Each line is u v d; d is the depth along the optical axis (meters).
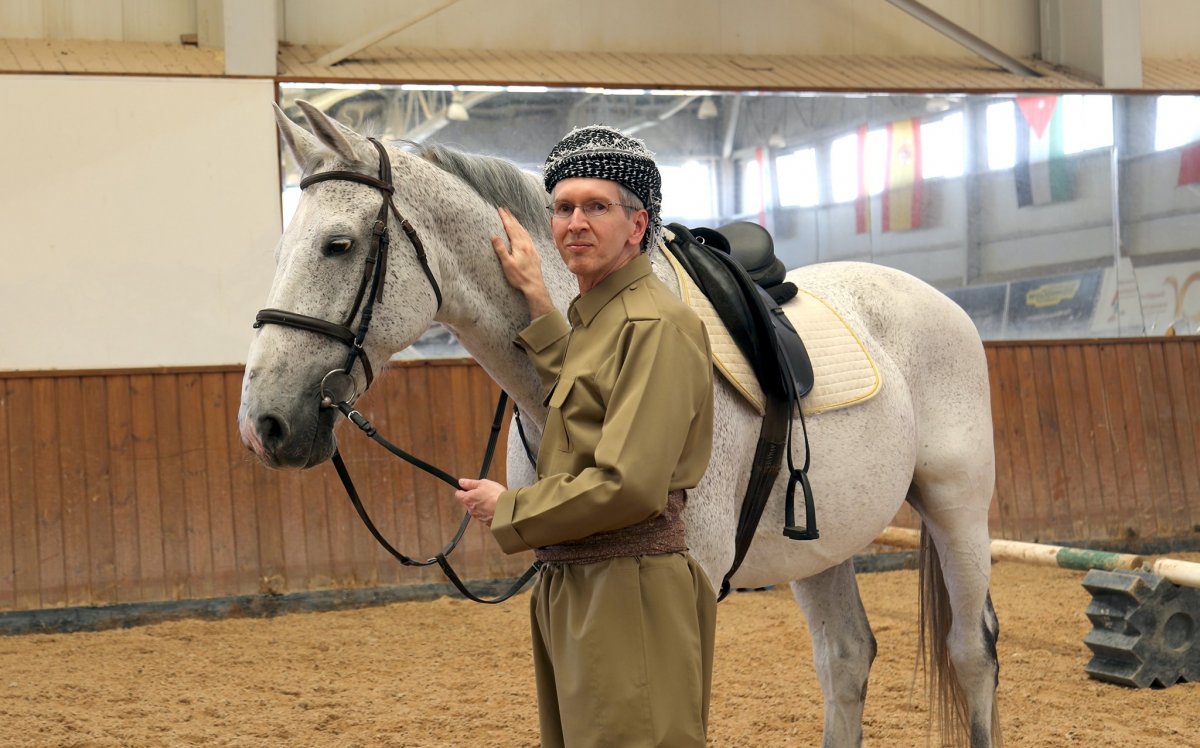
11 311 5.99
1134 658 4.22
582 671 1.60
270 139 6.41
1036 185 7.68
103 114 6.17
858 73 7.68
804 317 2.71
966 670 2.91
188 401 6.21
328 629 5.73
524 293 2.17
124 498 6.05
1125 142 7.88
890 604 6.11
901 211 7.46
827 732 2.90
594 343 1.67
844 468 2.55
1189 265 8.00
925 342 2.95
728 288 2.36
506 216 2.22
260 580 6.18
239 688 4.45
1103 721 3.75
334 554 6.32
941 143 7.54
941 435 2.91
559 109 6.98
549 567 1.72
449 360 6.66
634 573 1.62
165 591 6.04
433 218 2.14
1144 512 7.65
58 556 5.91
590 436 1.61
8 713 3.98
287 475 6.30
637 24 7.75
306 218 2.06
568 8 7.61
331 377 2.00
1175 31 8.75
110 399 6.09
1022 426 7.48
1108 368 7.74
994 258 7.59
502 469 6.66
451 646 5.29
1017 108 7.67
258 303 6.35
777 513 2.46
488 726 3.79
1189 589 4.32
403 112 6.71
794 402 2.43
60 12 6.74
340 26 7.19
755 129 7.24
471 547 6.57
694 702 1.60
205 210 6.29
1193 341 7.96
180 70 6.37
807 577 2.89
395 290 2.07
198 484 6.16
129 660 5.07
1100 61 7.96
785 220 7.27
